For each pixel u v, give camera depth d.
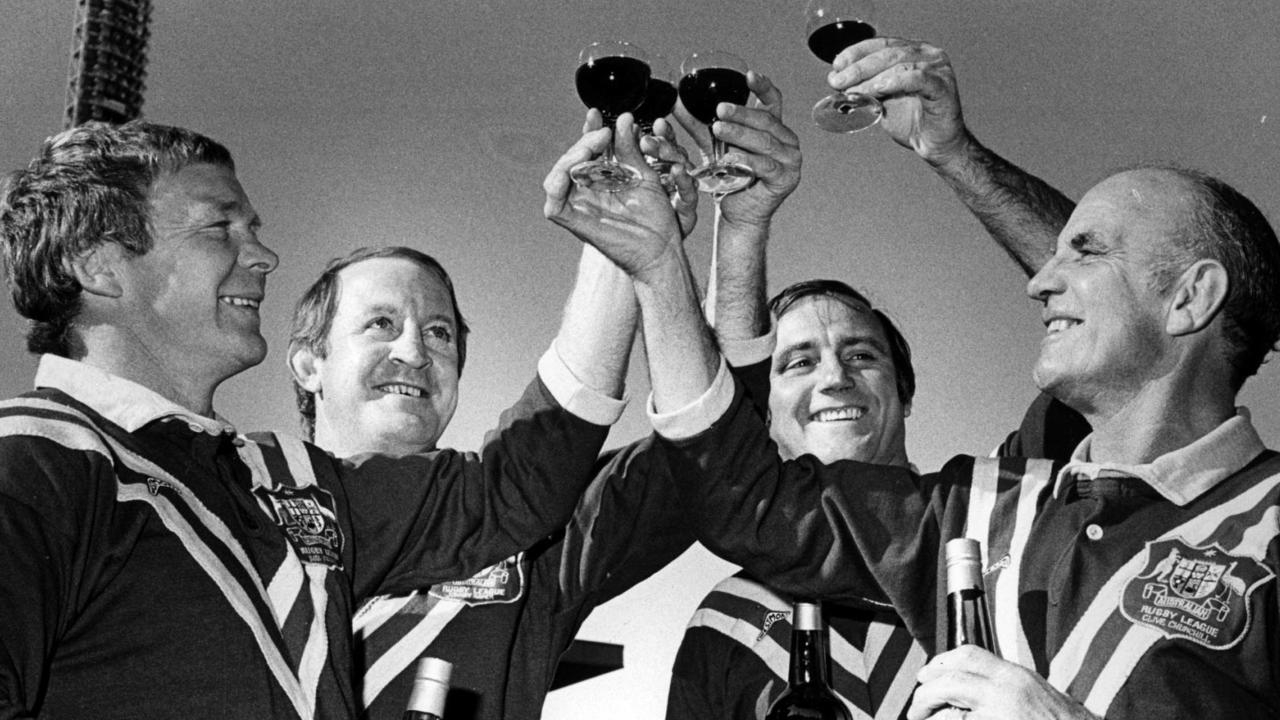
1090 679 1.80
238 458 2.09
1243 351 2.06
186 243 2.02
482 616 2.43
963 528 2.03
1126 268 2.02
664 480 2.62
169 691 1.70
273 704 1.75
